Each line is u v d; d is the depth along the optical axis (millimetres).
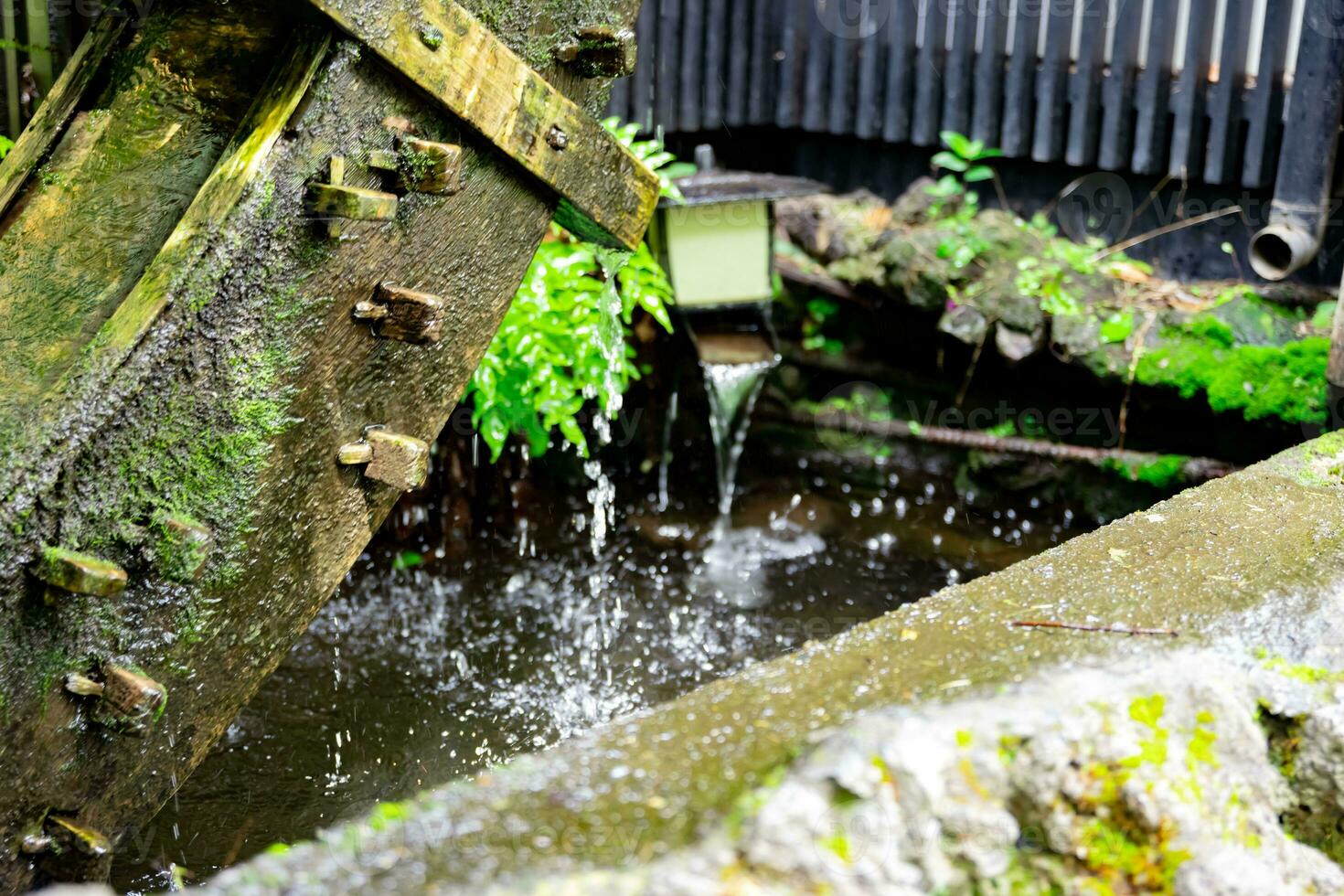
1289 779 1932
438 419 3078
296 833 3572
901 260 5555
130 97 2676
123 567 2455
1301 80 4992
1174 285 5625
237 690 2811
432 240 2854
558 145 2990
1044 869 1672
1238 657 2002
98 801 2594
